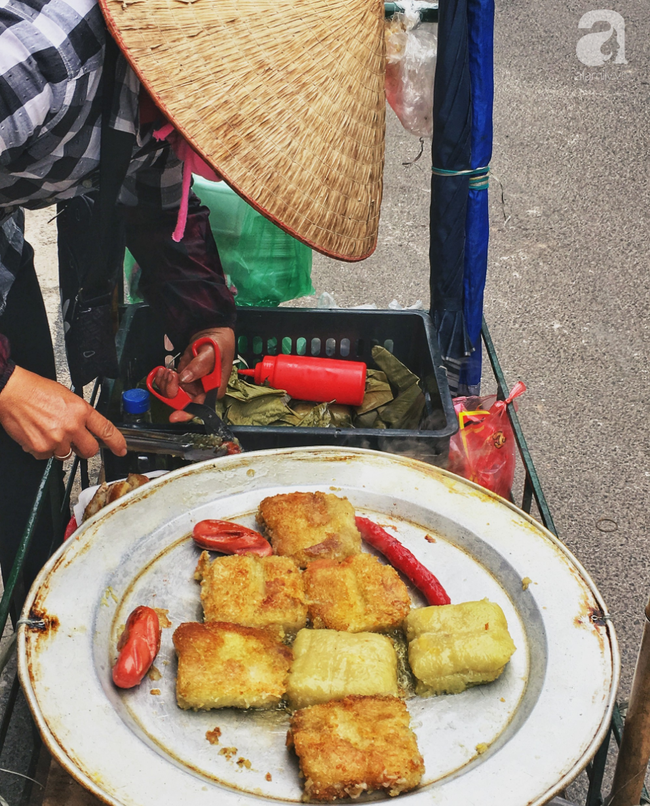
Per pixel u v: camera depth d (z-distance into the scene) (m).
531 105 5.55
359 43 1.17
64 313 1.78
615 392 3.39
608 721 1.00
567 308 3.90
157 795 0.90
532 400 3.32
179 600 1.21
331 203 1.17
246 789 0.96
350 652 1.10
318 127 1.14
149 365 2.08
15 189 1.32
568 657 1.09
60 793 1.17
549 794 0.91
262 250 2.33
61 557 1.17
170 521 1.30
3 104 1.11
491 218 4.52
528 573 1.22
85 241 1.55
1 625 1.22
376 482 1.41
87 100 1.22
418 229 4.46
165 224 1.67
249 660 1.08
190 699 1.04
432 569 1.28
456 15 1.63
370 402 1.96
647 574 2.56
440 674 1.08
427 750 1.01
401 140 5.22
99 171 1.34
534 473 1.59
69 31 1.13
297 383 1.93
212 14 1.09
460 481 1.40
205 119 1.09
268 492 1.40
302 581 1.23
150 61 1.08
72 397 1.27
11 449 1.84
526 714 1.03
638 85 5.79
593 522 2.76
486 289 4.00
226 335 1.75
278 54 1.11
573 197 4.74
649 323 3.82
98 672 1.04
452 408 1.67
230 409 1.89
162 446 1.55
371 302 3.87
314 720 1.01
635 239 4.42
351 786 0.94
